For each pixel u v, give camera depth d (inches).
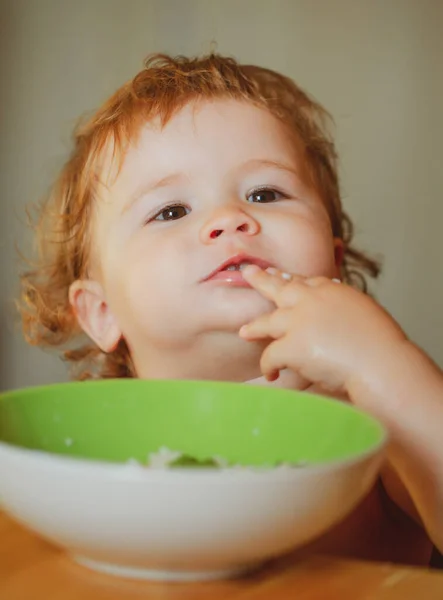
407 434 29.2
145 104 46.6
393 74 74.0
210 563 17.7
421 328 75.7
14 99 79.4
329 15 74.4
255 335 33.3
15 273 78.9
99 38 78.3
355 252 68.4
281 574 19.1
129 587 18.2
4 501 18.7
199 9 76.2
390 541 40.5
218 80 49.8
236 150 44.2
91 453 25.6
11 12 79.4
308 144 51.3
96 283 48.6
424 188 74.4
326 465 17.3
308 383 40.3
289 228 41.6
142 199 43.8
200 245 40.5
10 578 18.5
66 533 17.7
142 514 16.6
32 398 25.1
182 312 40.4
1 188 79.0
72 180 53.2
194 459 24.2
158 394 26.9
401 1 73.3
